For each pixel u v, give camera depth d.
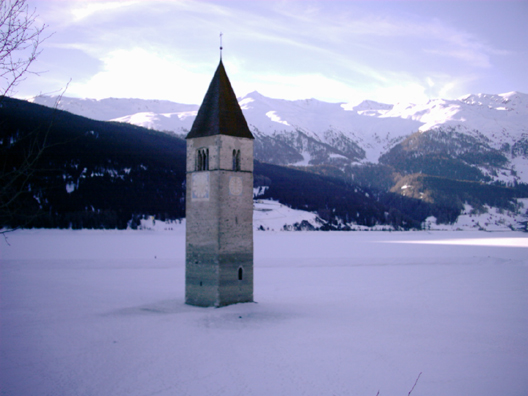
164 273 123.12
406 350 53.97
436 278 119.44
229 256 69.50
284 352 51.84
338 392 41.69
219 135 68.12
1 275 113.25
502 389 43.25
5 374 43.97
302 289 99.44
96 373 44.91
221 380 43.84
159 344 53.56
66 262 137.88
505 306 81.75
